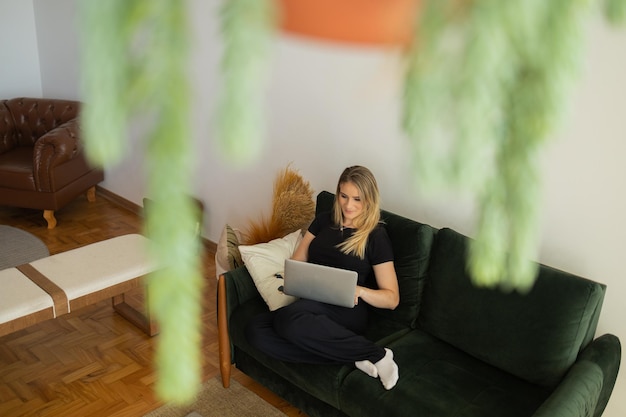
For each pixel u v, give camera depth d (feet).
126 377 9.11
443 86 0.80
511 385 7.02
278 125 11.23
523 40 0.80
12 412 8.29
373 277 8.35
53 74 17.74
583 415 6.09
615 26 1.07
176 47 0.82
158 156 0.83
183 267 0.90
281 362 7.87
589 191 7.27
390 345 7.79
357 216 8.14
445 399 6.72
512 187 0.92
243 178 12.36
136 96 0.82
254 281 8.65
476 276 1.03
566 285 6.77
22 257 13.07
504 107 0.86
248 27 0.85
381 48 0.90
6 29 17.42
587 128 7.10
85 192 16.63
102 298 8.88
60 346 9.86
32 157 15.12
